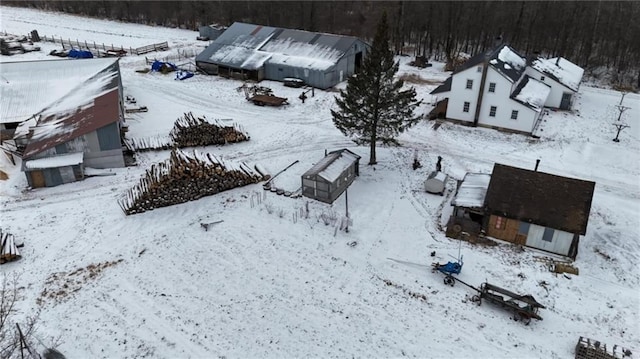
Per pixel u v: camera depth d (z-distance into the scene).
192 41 84.31
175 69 67.06
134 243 31.70
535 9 84.19
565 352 24.17
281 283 28.48
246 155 44.22
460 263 29.84
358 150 45.47
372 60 36.78
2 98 46.62
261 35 69.12
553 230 30.59
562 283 28.67
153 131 48.53
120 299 27.05
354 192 38.22
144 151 44.00
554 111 56.75
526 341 24.78
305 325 25.64
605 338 24.92
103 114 40.81
